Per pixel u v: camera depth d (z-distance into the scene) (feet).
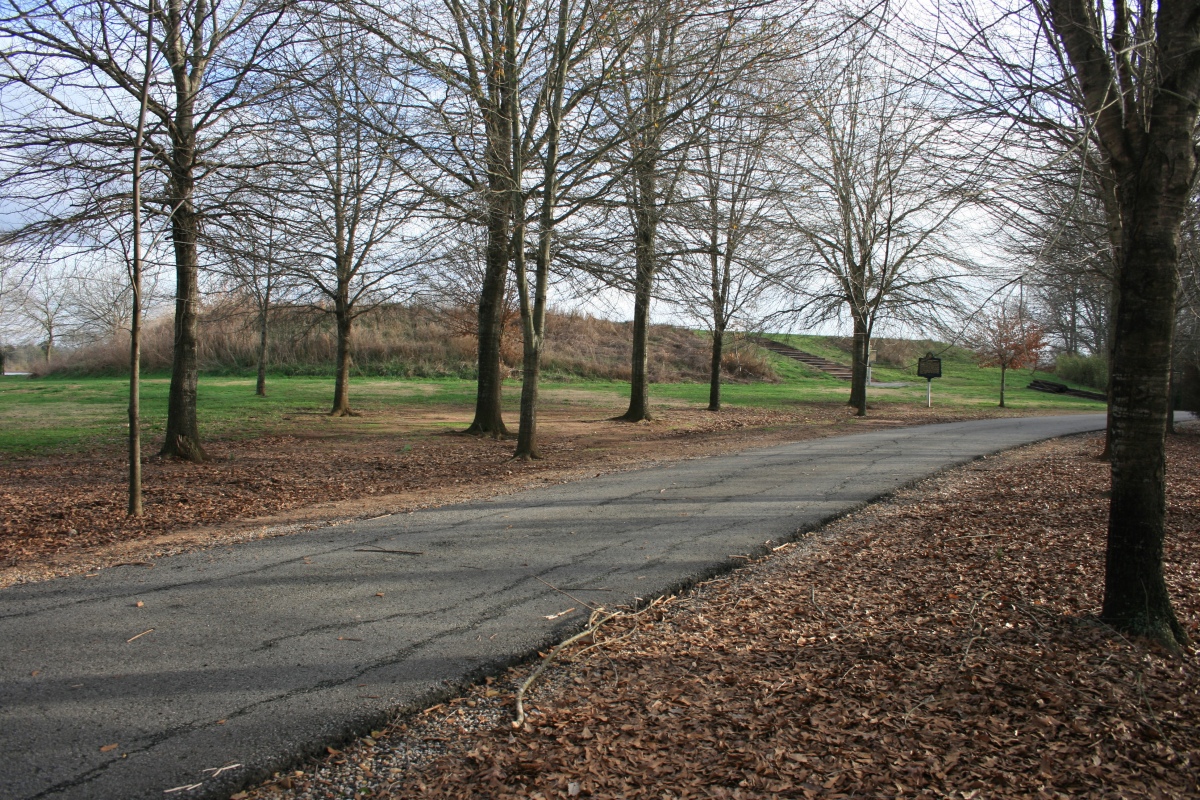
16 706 12.44
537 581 20.02
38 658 14.52
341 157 44.50
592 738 11.50
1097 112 13.57
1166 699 12.62
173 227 38.19
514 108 42.70
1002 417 88.69
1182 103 14.20
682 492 33.60
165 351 120.88
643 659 14.87
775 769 10.43
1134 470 15.37
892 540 24.81
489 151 42.52
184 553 22.71
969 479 37.40
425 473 41.04
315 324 75.77
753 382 130.93
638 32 38.04
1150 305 14.92
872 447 51.88
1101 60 15.26
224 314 79.92
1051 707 12.30
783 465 42.45
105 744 11.25
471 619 17.04
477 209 43.70
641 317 73.10
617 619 17.24
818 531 26.32
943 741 11.23
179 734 11.60
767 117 38.50
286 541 24.29
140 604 17.84
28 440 52.21
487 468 42.70
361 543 24.06
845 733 11.52
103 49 32.81
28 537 25.36
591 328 148.97
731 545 24.02
